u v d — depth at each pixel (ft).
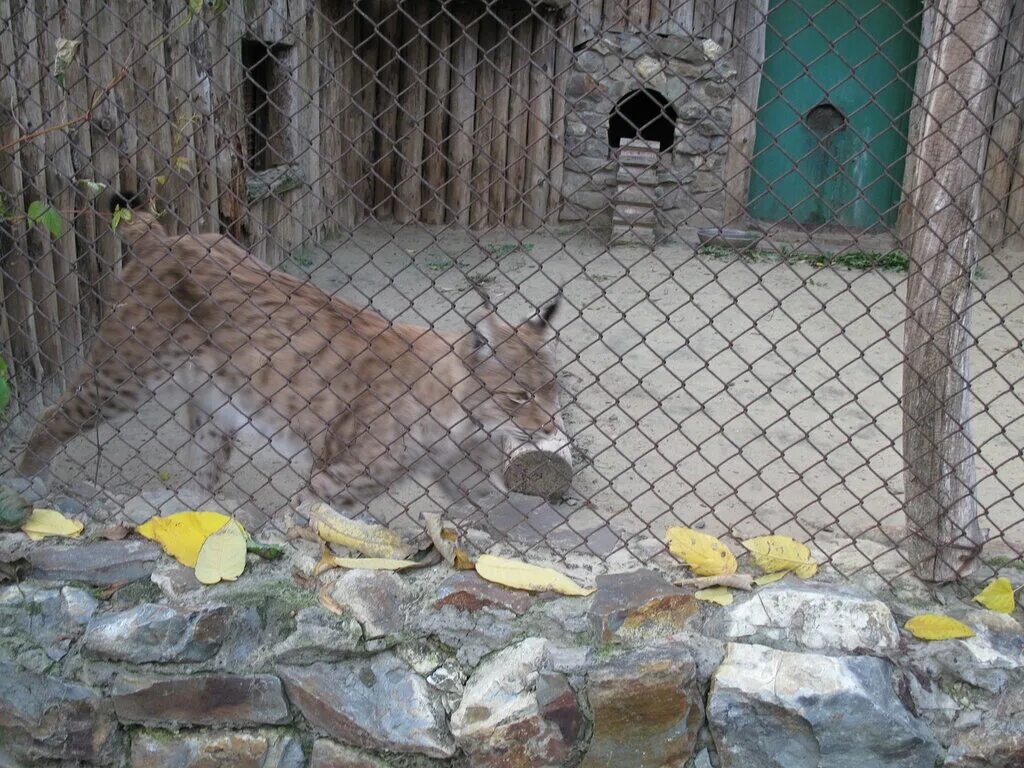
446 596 4.84
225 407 6.86
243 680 4.80
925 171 4.78
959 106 4.64
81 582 4.98
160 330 6.73
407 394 6.77
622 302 12.84
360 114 17.11
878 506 6.85
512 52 17.08
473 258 15.14
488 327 7.04
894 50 17.43
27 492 5.46
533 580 4.89
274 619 4.86
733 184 17.63
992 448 7.98
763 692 4.61
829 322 12.20
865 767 4.60
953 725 4.63
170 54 9.28
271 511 6.56
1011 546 5.33
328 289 12.76
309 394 6.63
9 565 4.95
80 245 7.75
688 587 4.93
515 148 17.43
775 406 9.03
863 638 4.71
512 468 6.89
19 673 4.88
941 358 4.88
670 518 6.55
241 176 11.34
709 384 9.60
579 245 16.38
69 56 5.43
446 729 4.74
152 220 6.84
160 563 5.04
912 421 5.00
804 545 5.21
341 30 16.05
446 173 17.56
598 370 9.91
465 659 4.79
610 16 16.88
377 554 5.13
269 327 6.60
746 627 4.78
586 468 7.50
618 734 4.68
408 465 6.88
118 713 4.86
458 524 5.43
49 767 4.93
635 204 16.52
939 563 4.99
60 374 7.47
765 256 15.70
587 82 17.19
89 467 6.90
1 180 6.37
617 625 4.73
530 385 7.12
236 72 11.21
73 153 7.34
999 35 4.56
